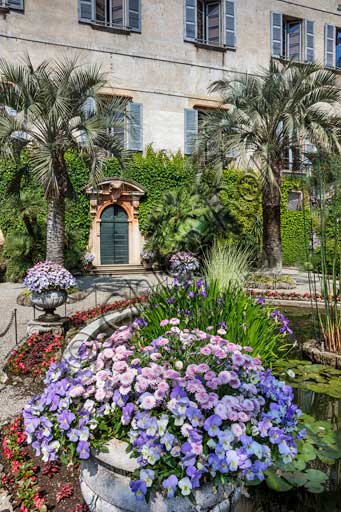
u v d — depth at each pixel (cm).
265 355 385
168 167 1538
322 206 482
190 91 1598
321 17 1833
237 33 1664
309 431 283
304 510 211
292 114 1056
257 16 1703
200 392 188
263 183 1141
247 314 394
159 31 1548
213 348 225
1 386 401
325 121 1102
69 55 1413
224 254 731
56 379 226
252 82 1158
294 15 1775
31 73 884
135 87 1514
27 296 856
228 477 184
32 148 959
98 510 196
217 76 1636
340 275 470
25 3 1354
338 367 425
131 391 205
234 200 1595
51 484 240
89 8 1432
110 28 1469
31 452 274
